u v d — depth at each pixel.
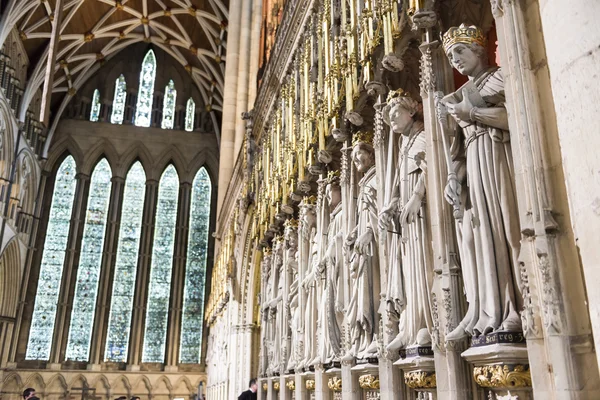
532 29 3.00
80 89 36.62
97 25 32.94
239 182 16.03
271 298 9.85
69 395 29.89
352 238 5.88
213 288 25.11
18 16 26.48
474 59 3.57
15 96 29.02
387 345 4.42
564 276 2.60
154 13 33.38
